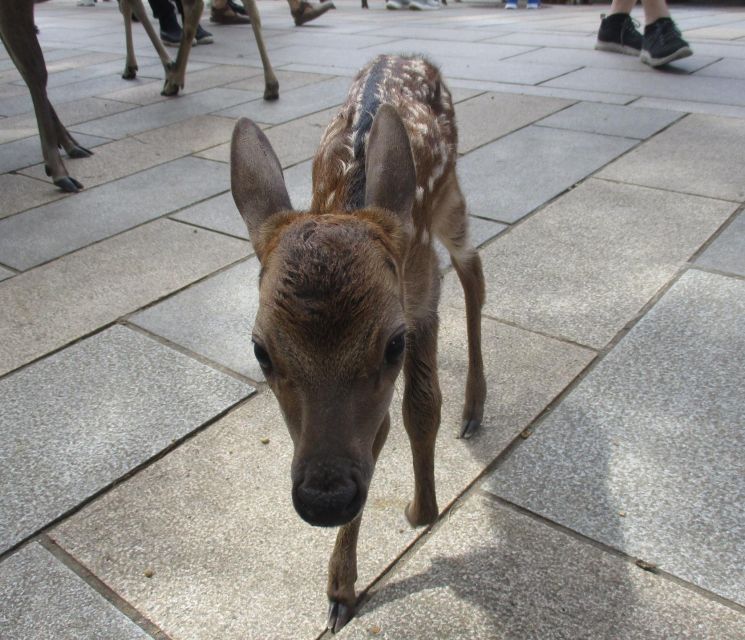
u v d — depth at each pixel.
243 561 0.53
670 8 2.86
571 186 1.04
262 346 0.38
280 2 3.39
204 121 1.45
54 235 1.02
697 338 0.71
